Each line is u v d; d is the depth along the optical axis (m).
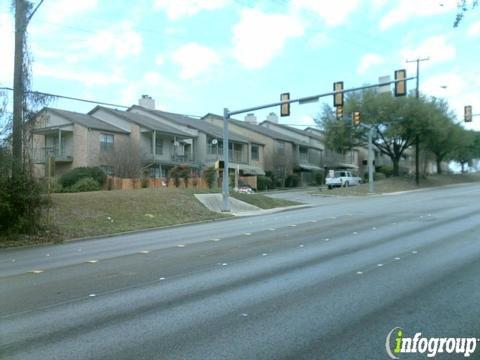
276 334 5.85
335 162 76.62
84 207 23.95
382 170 82.62
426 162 72.31
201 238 16.05
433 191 44.81
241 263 10.63
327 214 23.41
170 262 11.12
